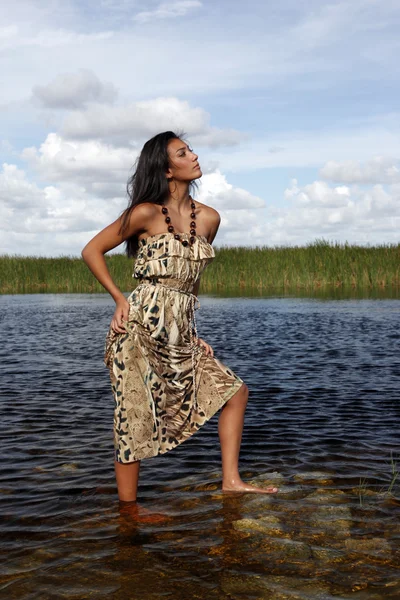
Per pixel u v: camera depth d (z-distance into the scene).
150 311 3.40
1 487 3.62
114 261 28.70
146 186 3.50
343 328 11.55
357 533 2.93
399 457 4.05
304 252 26.73
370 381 6.56
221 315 14.58
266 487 3.57
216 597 2.36
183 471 3.89
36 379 7.06
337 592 2.39
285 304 17.53
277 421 5.00
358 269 25.52
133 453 3.35
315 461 4.01
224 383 3.60
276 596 2.36
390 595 2.36
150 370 3.41
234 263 27.39
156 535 2.94
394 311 14.52
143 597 2.37
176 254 3.42
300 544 2.81
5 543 2.88
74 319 14.84
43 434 4.72
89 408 5.57
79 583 2.48
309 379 6.73
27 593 2.41
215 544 2.83
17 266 30.61
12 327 13.15
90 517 3.18
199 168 3.54
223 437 3.61
